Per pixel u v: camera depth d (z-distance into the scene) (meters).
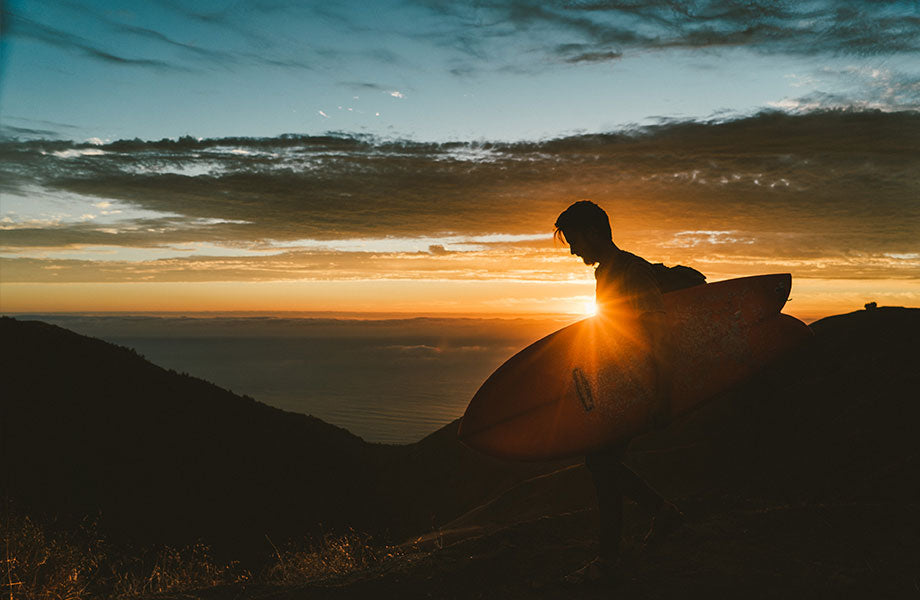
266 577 5.02
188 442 34.38
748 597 2.52
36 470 24.78
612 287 2.72
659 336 2.53
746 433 12.41
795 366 16.03
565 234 2.88
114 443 30.66
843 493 7.24
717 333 2.96
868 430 10.37
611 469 2.79
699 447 13.07
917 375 12.30
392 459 39.69
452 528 13.44
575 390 2.89
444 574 2.95
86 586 4.54
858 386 13.27
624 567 2.92
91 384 36.44
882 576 2.61
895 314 17.73
